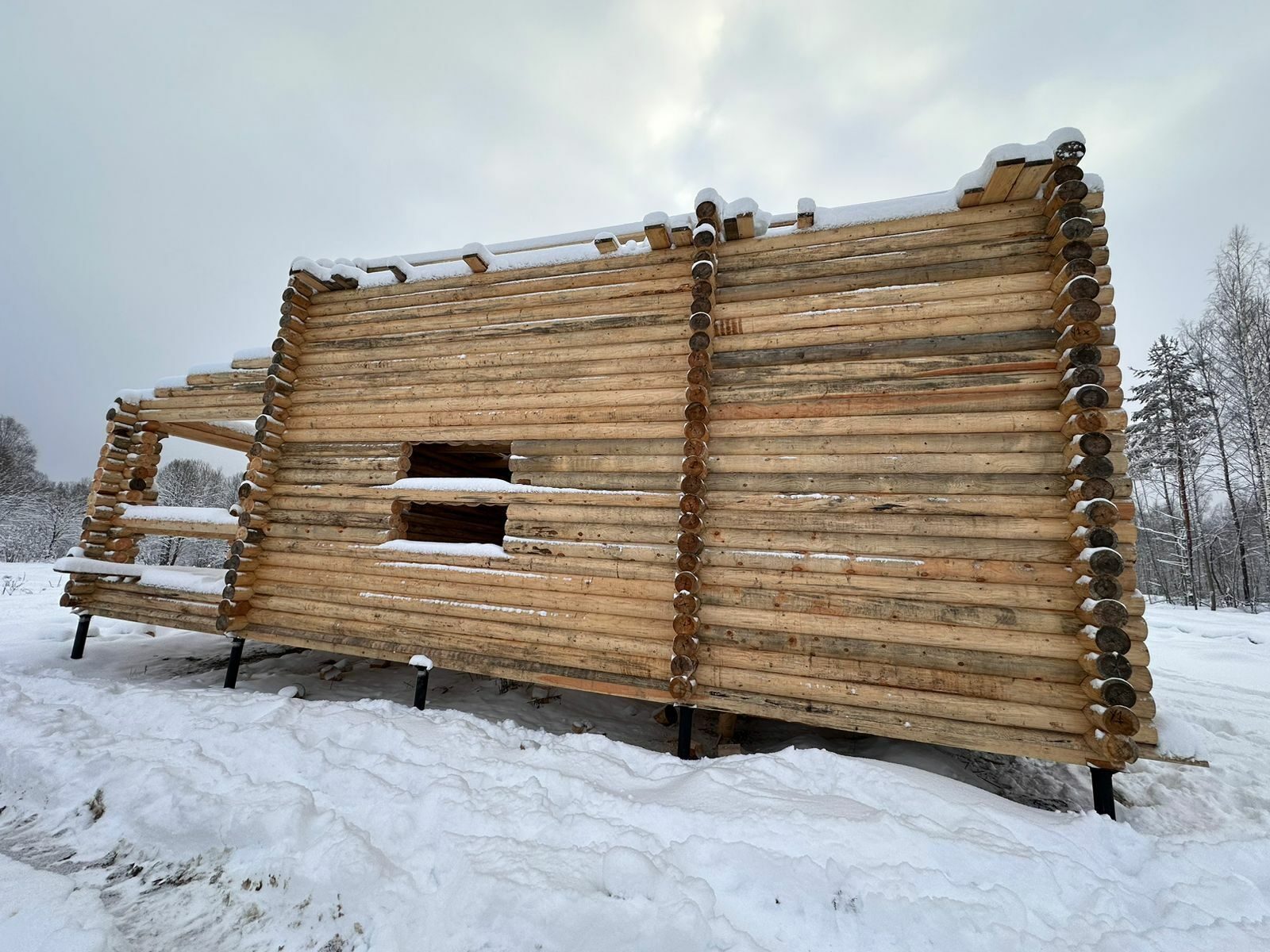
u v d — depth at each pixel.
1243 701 8.50
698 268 6.07
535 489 6.48
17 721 5.22
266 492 7.64
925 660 4.99
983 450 5.18
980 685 4.82
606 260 6.82
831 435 5.60
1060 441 5.02
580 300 6.86
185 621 7.88
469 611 6.46
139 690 6.19
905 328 5.57
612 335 6.57
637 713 7.51
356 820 3.72
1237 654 11.76
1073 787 5.59
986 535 5.01
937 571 5.07
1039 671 4.74
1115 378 4.85
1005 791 5.45
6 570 22.31
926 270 5.64
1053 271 5.30
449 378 7.17
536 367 6.83
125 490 9.25
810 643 5.29
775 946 2.71
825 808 3.76
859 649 5.16
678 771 4.62
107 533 9.01
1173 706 8.11
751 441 5.79
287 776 4.26
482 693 7.93
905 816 3.81
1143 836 3.73
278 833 3.45
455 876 3.10
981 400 5.28
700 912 2.76
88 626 9.36
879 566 5.19
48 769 4.36
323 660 9.25
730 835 3.44
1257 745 6.66
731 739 6.57
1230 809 5.00
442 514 10.28
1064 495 4.96
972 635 4.90
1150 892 3.23
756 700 5.31
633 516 6.08
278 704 5.65
